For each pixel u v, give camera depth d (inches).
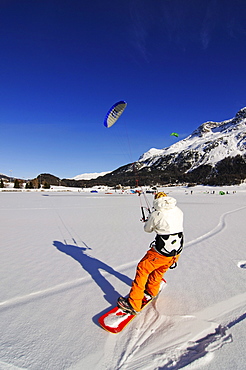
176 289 129.1
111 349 82.0
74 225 353.4
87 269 161.5
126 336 89.2
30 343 84.7
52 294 123.9
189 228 329.1
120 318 97.8
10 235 278.1
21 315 103.7
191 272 155.0
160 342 85.8
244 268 163.5
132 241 247.3
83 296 121.9
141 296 100.7
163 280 135.5
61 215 486.9
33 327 94.7
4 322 98.3
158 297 120.0
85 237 267.6
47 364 74.6
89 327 94.9
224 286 132.6
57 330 92.7
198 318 100.4
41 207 697.6
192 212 566.6
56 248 217.5
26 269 161.2
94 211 578.9
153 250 104.7
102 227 335.6
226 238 260.5
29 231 303.7
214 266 166.7
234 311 106.2
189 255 195.0
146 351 81.0
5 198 1257.4
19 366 73.5
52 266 167.5
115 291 128.0
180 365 74.4
